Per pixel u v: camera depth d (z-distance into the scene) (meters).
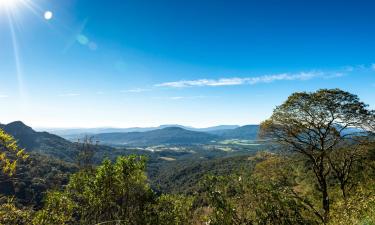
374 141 25.42
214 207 18.03
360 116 24.66
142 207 19.36
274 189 19.81
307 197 25.75
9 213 7.60
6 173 6.75
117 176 18.50
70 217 14.76
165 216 20.81
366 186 24.59
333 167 26.88
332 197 27.86
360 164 28.33
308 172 28.56
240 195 18.84
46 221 13.11
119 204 18.73
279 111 26.66
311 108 25.17
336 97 24.48
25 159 7.23
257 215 18.48
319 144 26.05
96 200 17.84
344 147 26.02
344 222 16.11
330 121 25.28
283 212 18.97
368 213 14.05
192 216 21.41
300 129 26.20
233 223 18.38
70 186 18.48
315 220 22.23
